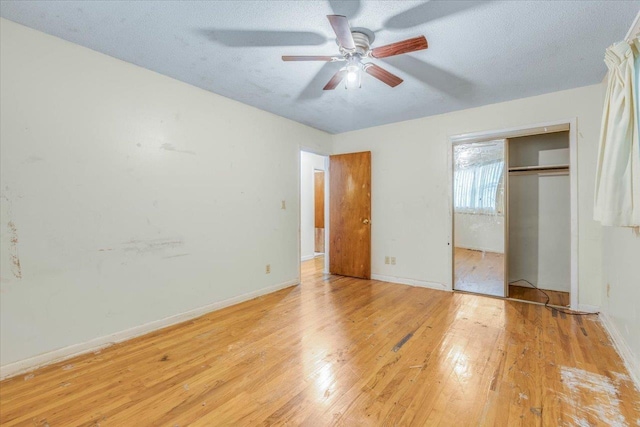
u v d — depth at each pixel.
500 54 2.43
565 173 3.85
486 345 2.39
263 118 3.83
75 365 2.12
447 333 2.63
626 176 1.84
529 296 3.69
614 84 1.93
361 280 4.58
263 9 1.87
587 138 3.10
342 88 3.09
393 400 1.73
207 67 2.65
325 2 1.80
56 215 2.19
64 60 2.22
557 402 1.70
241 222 3.55
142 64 2.60
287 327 2.78
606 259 2.83
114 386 1.87
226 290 3.37
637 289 1.98
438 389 1.83
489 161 3.73
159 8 1.86
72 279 2.26
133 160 2.61
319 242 6.96
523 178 4.10
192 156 3.04
